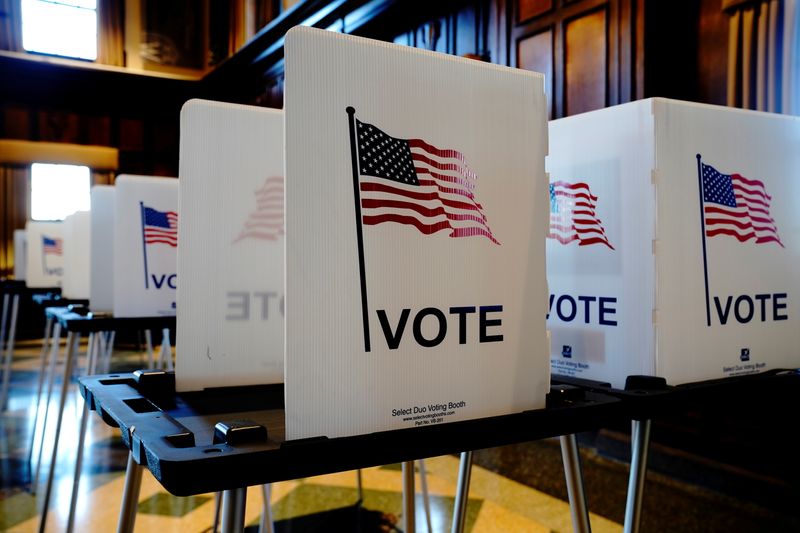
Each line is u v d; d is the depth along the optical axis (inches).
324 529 116.3
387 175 46.7
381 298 46.4
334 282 45.0
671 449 139.9
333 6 297.7
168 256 99.2
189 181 63.1
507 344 50.7
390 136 46.9
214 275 63.7
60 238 250.1
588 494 127.1
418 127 47.9
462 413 48.7
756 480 121.6
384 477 147.6
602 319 61.7
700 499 123.3
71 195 506.9
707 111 62.0
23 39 475.5
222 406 56.6
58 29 486.0
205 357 62.9
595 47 178.7
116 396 54.3
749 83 149.3
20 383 275.3
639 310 59.3
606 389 56.4
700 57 161.9
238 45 475.5
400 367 46.8
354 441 43.9
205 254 63.4
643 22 162.9
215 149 64.2
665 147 59.2
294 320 43.8
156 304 98.6
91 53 495.8
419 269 47.7
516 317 51.1
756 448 124.3
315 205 44.6
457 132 49.3
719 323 61.8
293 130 44.1
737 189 63.6
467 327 49.2
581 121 63.6
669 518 113.7
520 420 49.4
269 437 45.1
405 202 47.3
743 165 64.2
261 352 65.2
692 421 137.6
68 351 109.1
